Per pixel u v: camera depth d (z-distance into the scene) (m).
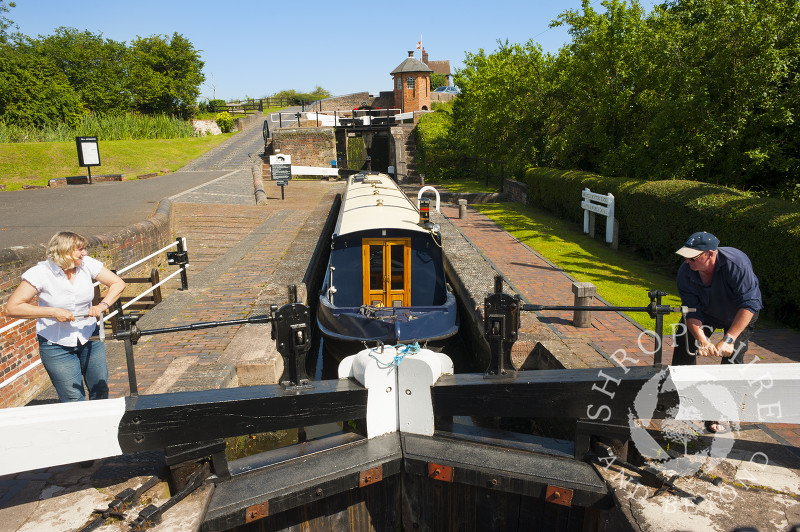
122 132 30.33
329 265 7.85
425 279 7.83
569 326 6.73
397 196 11.42
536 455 3.89
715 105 10.00
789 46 9.31
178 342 6.34
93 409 3.42
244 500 3.48
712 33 9.80
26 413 3.32
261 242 11.68
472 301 7.55
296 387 3.89
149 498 3.51
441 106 34.47
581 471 3.69
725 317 3.87
